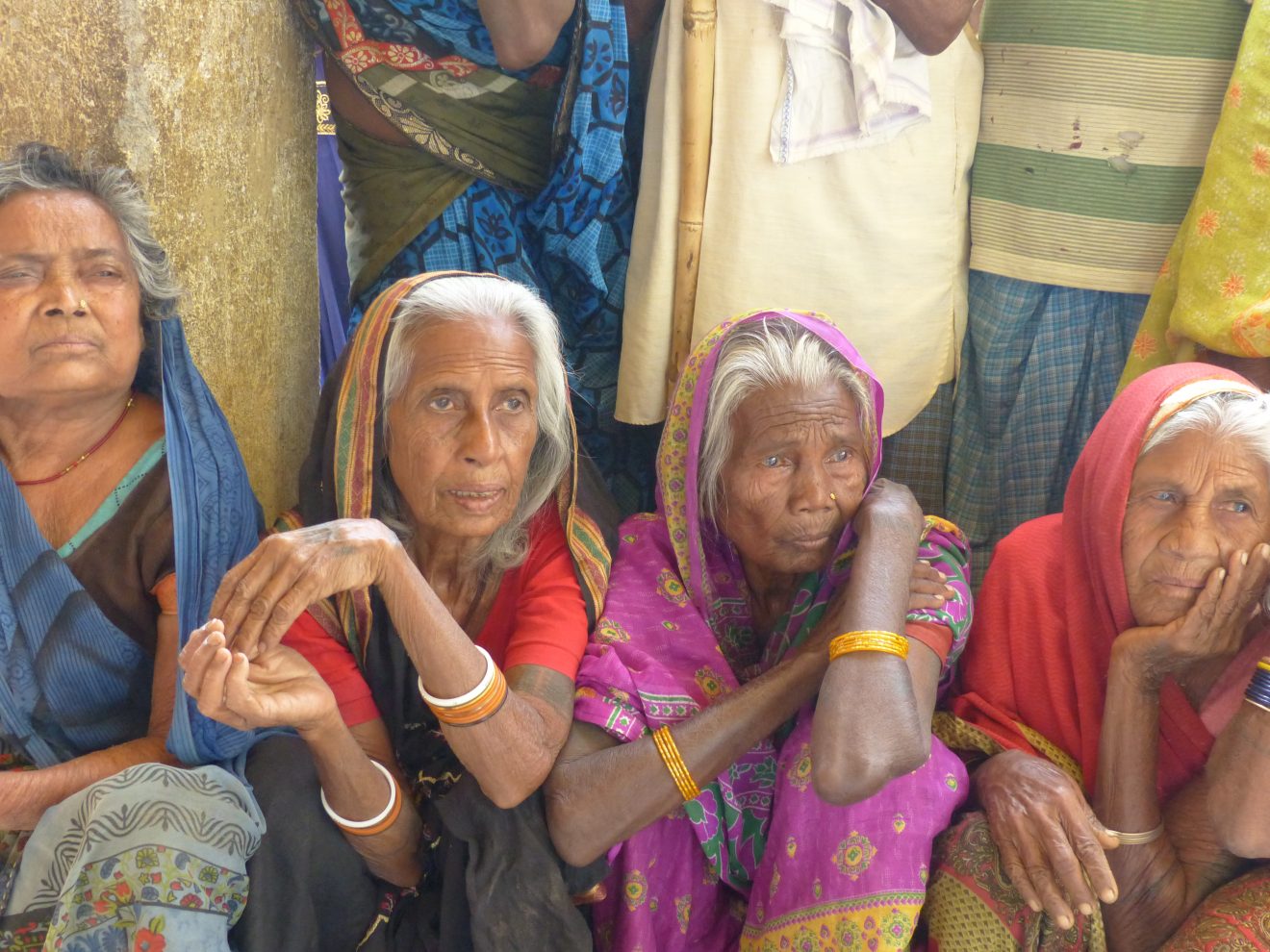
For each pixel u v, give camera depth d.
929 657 2.35
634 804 2.23
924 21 2.82
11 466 2.28
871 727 2.12
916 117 2.95
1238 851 2.15
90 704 2.34
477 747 2.16
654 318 3.09
